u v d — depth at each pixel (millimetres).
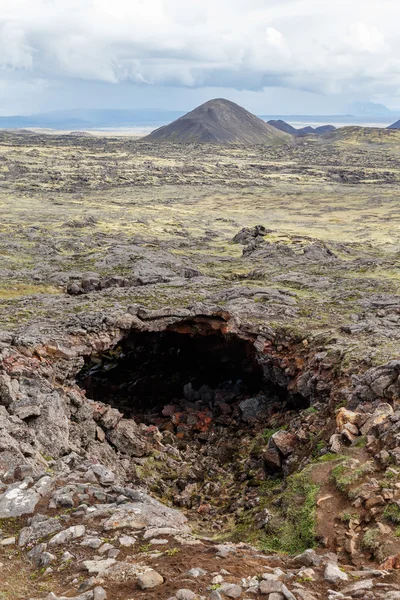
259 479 24688
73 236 102875
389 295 45344
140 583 10469
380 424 19734
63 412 25328
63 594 10500
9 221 121062
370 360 28453
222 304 41094
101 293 46281
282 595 10180
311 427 25422
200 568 11203
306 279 54125
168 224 134625
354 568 12555
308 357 32656
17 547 12891
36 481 16406
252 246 85062
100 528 13453
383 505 15039
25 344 31469
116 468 25875
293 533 15914
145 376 41312
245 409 33438
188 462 28328
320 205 189125
